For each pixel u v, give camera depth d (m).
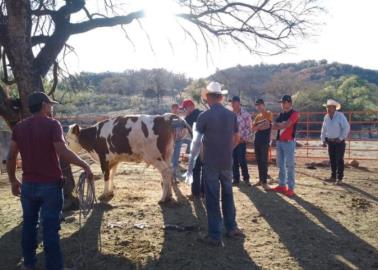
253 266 5.36
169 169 8.33
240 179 11.27
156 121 8.30
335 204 8.38
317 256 5.68
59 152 4.66
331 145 10.80
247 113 10.00
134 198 8.78
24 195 4.79
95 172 12.51
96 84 53.81
